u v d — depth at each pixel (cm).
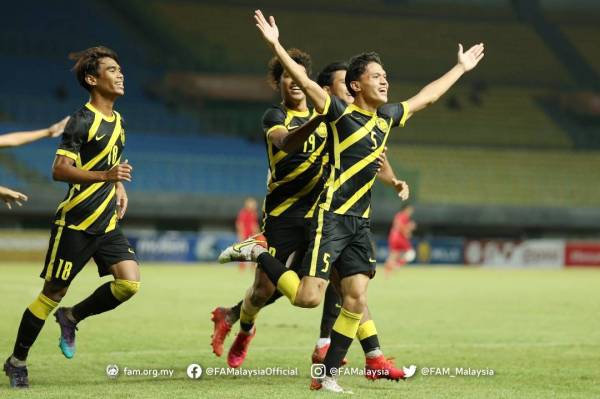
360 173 2675
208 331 4391
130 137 14362
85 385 2836
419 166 15525
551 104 17488
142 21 16212
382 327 4844
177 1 17088
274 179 3047
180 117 15175
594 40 18550
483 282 9281
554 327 4922
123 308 5553
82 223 2794
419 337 4388
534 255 13550
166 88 15262
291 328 4591
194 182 13750
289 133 2730
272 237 3075
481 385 2955
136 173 13438
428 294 7431
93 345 3816
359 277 2719
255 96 15338
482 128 16712
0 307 5391
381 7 18262
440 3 18638
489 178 15588
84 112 2773
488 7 18788
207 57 16100
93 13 16062
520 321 5241
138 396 2611
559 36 18500
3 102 14150
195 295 6719
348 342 2733
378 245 13162
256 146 15112
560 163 16238
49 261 2808
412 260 13238
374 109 2719
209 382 2933
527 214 14175
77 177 2667
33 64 15100
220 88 15238
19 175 12781
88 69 2786
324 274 2652
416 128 16412
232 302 6125
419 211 13800
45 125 14162
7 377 2962
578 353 3831
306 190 3052
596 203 15525
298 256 3130
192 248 12294
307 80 2622
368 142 2678
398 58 17438
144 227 13288
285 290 2705
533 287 8519
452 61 17588
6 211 12175
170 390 2738
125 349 3709
